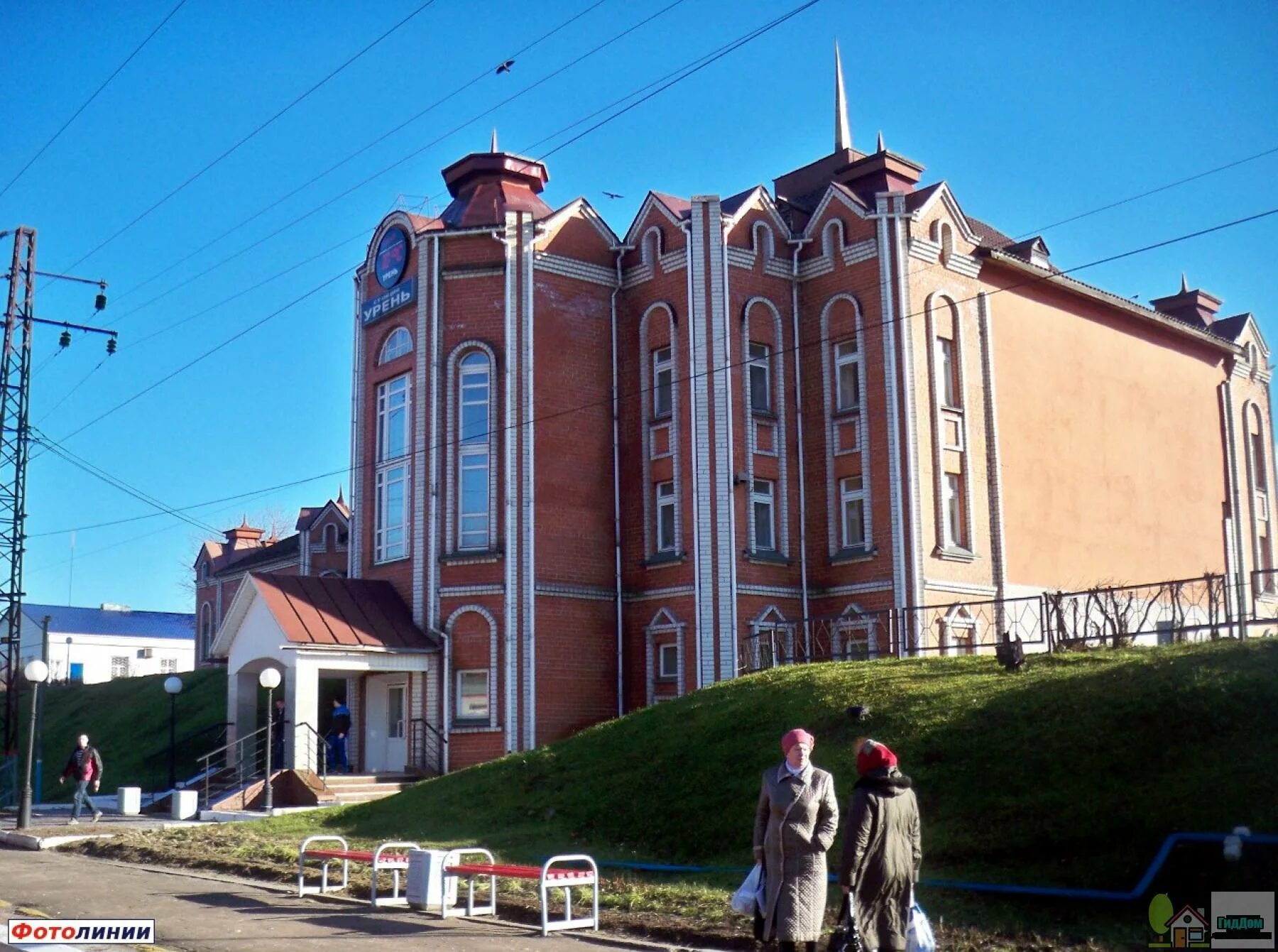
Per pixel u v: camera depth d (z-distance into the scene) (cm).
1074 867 1238
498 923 1287
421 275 3088
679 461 2930
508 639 2855
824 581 2942
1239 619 2094
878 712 1742
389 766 3009
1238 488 3978
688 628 2862
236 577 5822
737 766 1772
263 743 2980
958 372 3047
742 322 2970
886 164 3225
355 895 1488
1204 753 1335
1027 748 1477
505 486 2928
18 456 3447
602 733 2148
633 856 1653
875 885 870
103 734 4384
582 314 3086
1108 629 2564
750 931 1142
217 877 1670
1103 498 3428
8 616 3400
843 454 2959
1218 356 4047
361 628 2873
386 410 3209
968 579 2955
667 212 3055
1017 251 3441
